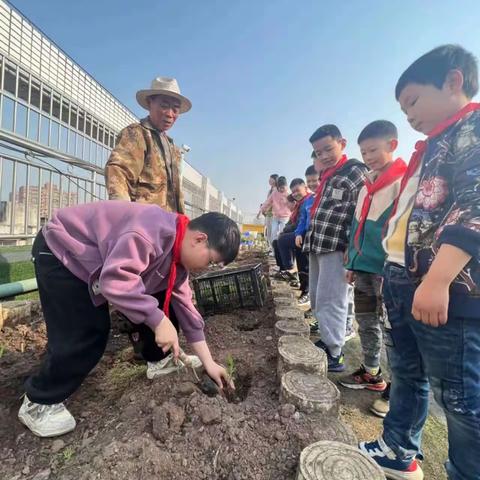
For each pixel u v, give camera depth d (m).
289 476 1.22
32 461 1.53
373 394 2.33
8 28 5.25
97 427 1.73
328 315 2.57
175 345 1.48
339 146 2.74
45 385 1.65
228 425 1.46
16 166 3.74
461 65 1.23
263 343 2.68
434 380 1.26
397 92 1.40
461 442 1.21
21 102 5.41
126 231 1.44
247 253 10.85
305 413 1.49
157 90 2.68
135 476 1.26
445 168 1.22
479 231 1.04
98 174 5.50
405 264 1.36
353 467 1.08
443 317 1.12
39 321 3.03
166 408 1.58
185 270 1.79
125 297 1.35
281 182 8.09
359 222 2.28
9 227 3.68
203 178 17.44
